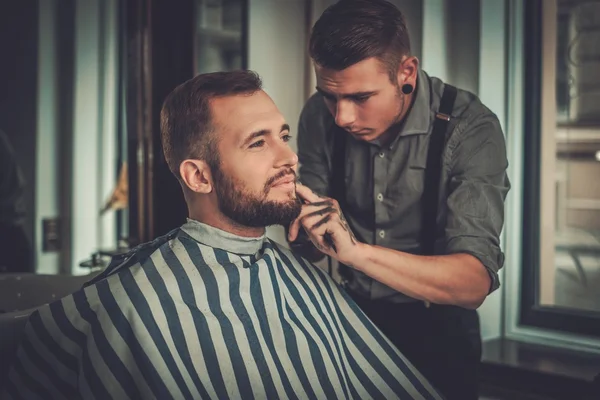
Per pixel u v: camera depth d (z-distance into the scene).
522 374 2.08
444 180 1.58
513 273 2.44
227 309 1.27
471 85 2.38
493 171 1.55
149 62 2.39
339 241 1.38
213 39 2.50
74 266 3.37
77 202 3.37
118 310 1.17
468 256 1.46
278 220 1.30
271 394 1.25
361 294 1.74
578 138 2.36
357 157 1.70
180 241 1.31
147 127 2.41
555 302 2.42
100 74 3.37
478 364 1.69
